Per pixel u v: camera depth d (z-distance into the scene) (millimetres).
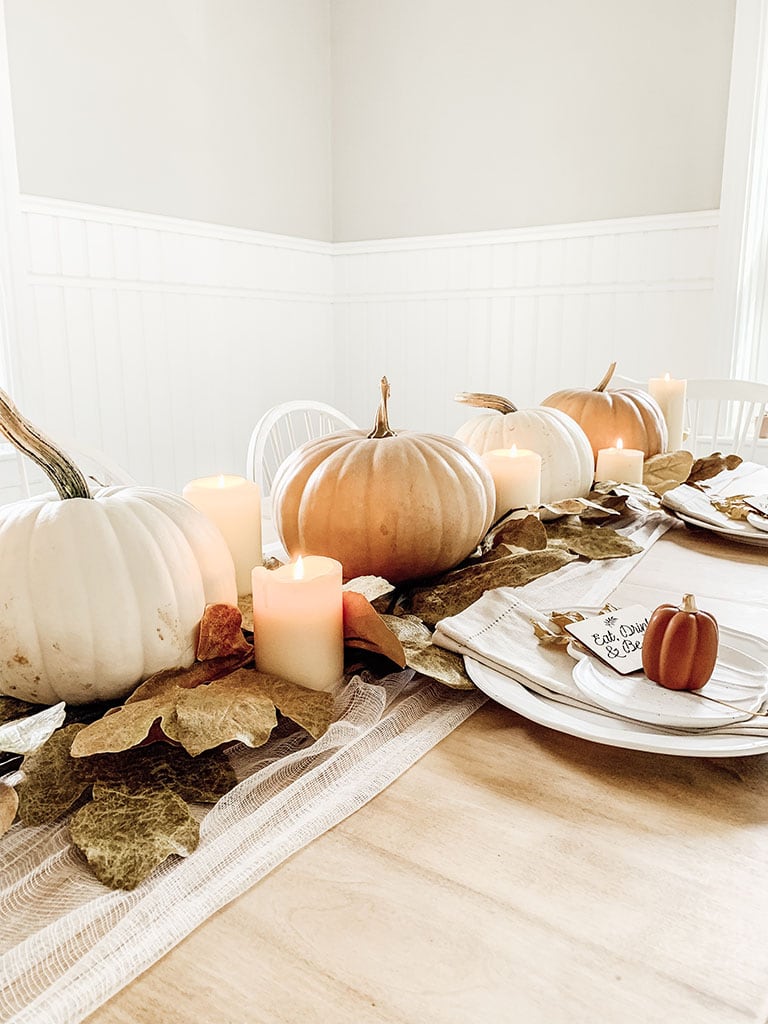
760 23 2430
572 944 375
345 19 3346
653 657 586
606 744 522
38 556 562
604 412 1451
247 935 382
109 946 368
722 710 547
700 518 1161
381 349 3539
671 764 538
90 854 427
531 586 820
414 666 619
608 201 2861
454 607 788
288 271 3342
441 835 460
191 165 2842
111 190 2562
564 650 661
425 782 516
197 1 2777
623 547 1000
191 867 423
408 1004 341
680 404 1626
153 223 2701
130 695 595
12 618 560
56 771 493
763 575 969
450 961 364
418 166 3275
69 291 2465
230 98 2967
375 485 826
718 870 430
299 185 3354
